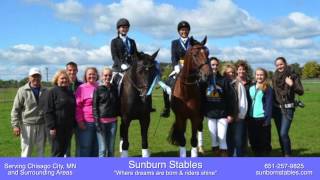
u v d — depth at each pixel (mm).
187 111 8617
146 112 8734
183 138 8961
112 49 9703
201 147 10508
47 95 7453
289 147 8555
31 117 7941
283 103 8469
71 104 7590
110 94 8125
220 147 9055
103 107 7996
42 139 8047
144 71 8453
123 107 8719
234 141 8742
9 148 11977
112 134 8180
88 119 7914
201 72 8031
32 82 7938
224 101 8953
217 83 8695
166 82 9516
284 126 8508
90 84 8070
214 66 8758
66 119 7520
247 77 8922
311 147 11258
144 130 8859
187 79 8430
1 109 24422
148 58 8570
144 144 8836
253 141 8961
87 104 7945
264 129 8812
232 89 8484
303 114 19766
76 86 8586
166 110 9789
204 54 8156
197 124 8734
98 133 7941
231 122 8547
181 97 8602
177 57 9445
